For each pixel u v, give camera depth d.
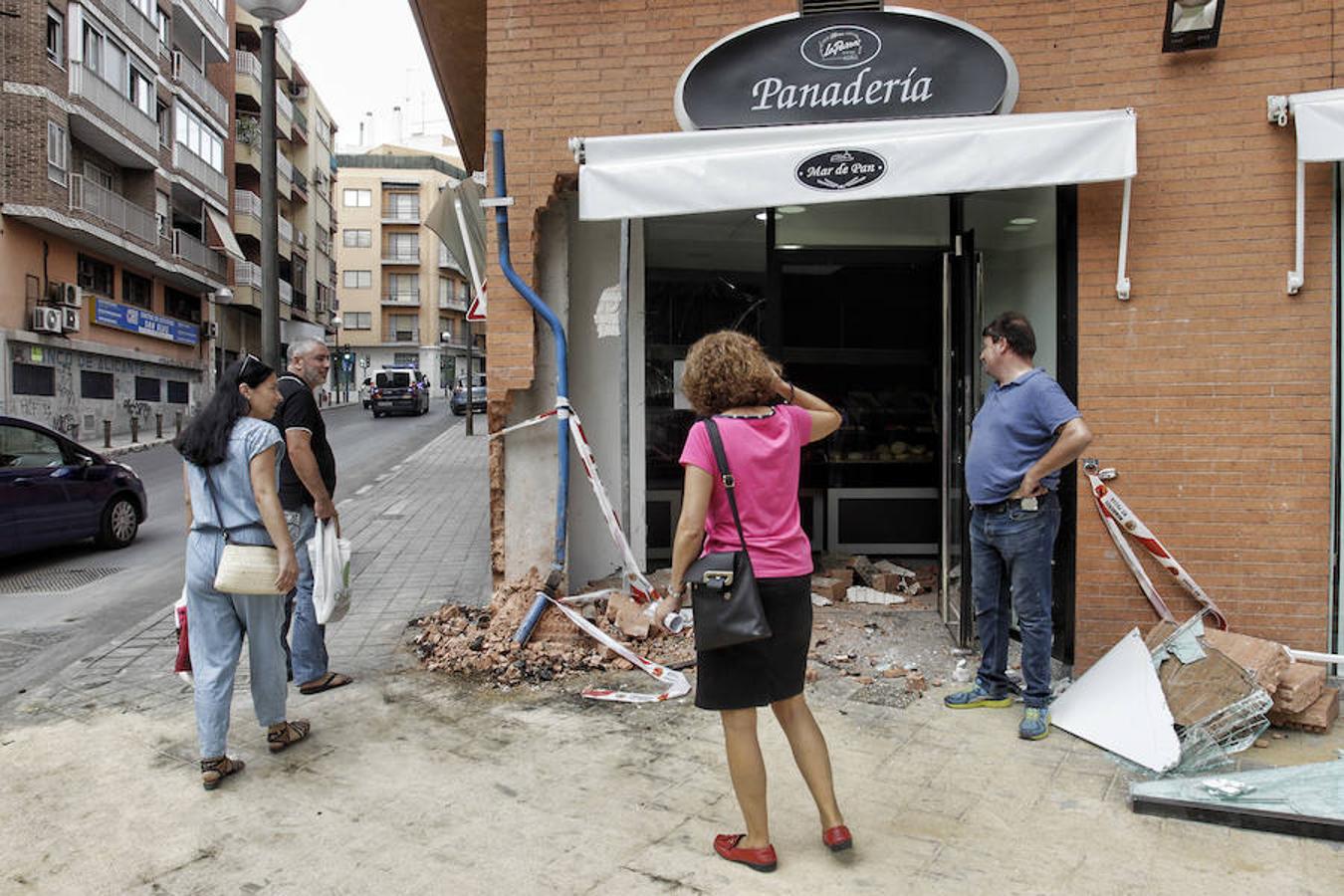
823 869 2.90
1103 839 3.08
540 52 5.49
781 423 2.96
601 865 2.94
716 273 6.57
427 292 77.38
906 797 3.41
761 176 4.82
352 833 3.19
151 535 10.94
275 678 3.85
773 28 5.10
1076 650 4.85
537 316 5.71
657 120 5.42
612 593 5.60
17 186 22.48
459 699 4.58
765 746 3.94
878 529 7.11
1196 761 3.63
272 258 6.72
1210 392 4.79
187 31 33.84
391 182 77.00
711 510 2.91
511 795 3.46
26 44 22.50
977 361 5.27
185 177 32.72
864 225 6.37
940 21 4.95
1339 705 4.32
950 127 4.79
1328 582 4.68
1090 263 4.88
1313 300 4.70
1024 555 4.00
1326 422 4.69
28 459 9.04
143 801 3.46
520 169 5.52
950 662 5.01
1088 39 4.95
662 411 6.65
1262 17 4.76
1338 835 3.03
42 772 3.75
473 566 8.12
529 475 5.79
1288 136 4.73
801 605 2.92
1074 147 4.54
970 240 5.25
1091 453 4.86
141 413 29.67
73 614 7.12
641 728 4.16
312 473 4.38
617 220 5.87
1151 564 4.81
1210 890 2.75
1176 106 4.85
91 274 27.39
